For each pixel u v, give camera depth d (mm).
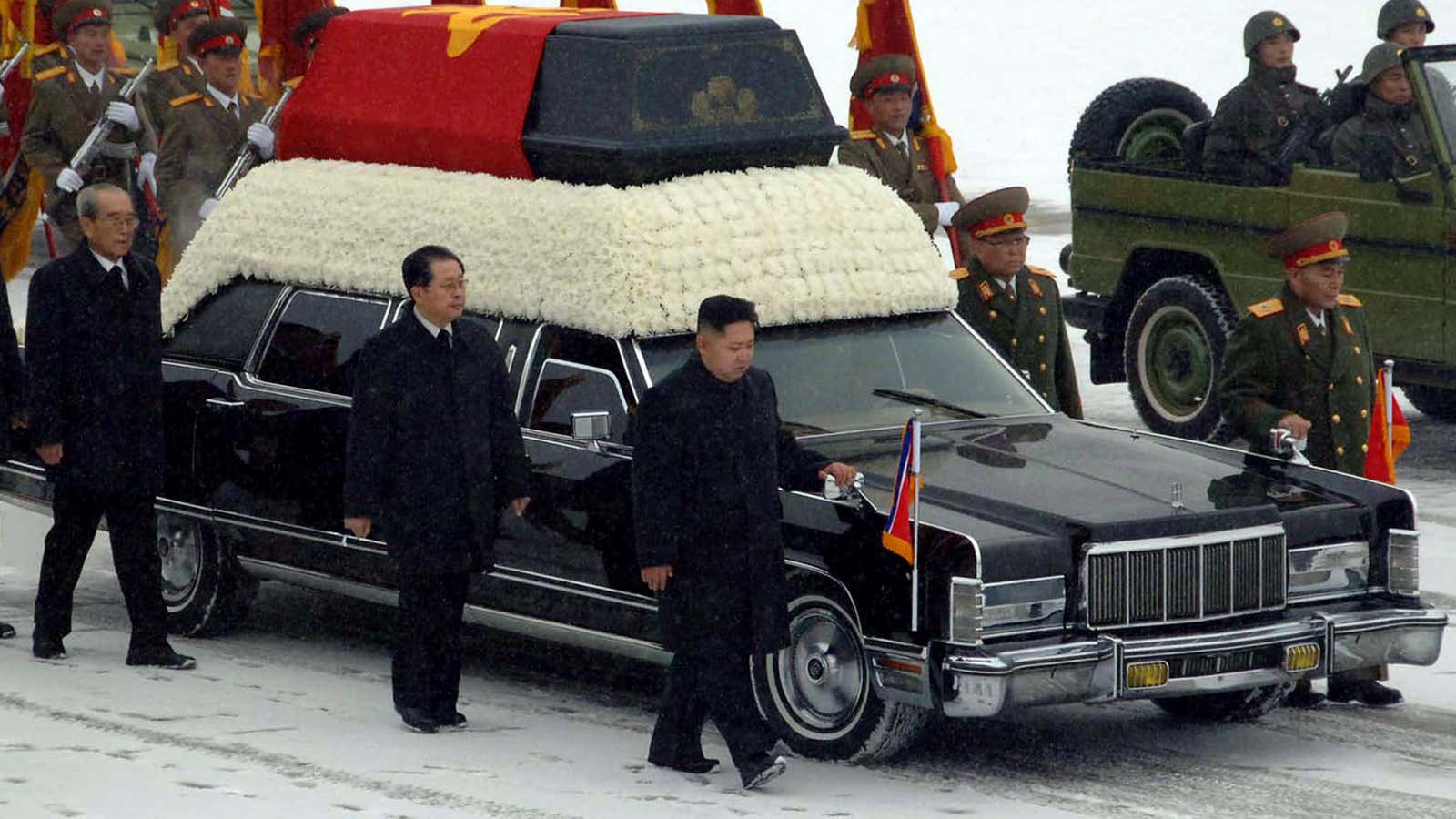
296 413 22375
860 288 21750
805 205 22000
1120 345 36344
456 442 19500
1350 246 31844
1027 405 21844
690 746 18406
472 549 19656
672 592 17922
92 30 33656
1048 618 17828
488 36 23016
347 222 23156
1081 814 17141
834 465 18266
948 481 19016
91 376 21781
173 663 22375
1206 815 17125
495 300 21516
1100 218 36094
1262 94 33312
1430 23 34156
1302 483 19969
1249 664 18312
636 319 20469
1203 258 34594
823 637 18703
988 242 23984
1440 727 20172
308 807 17156
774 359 21078
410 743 19375
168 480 23609
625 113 21703
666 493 17688
